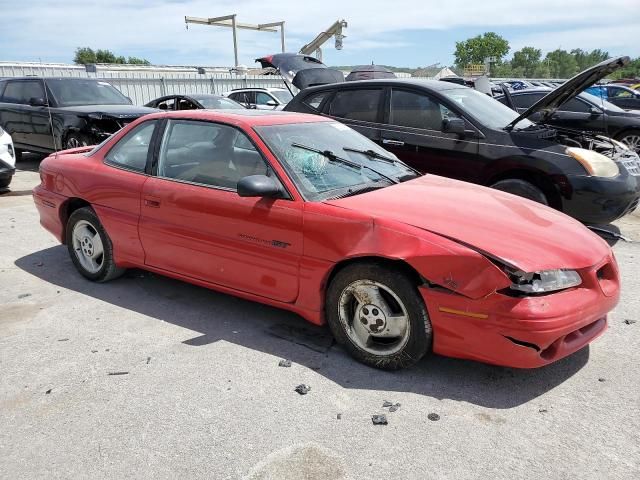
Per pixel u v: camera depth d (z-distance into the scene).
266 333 3.89
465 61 104.56
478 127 6.00
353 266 3.31
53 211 5.04
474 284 2.92
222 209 3.80
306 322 4.07
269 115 4.32
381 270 3.19
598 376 3.31
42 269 5.25
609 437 2.73
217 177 3.95
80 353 3.61
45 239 6.27
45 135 10.66
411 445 2.68
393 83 6.64
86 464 2.57
